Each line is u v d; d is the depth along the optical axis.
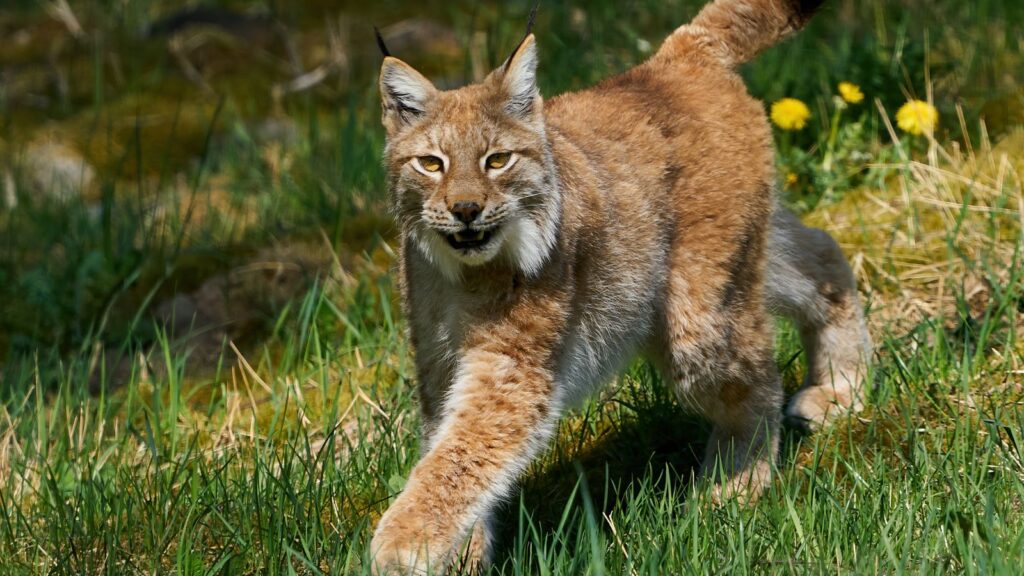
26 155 16.56
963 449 8.14
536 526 8.44
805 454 8.98
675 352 8.64
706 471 8.79
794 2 9.30
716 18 9.26
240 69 18.64
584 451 9.34
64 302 12.95
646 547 7.27
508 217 7.49
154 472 9.34
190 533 8.06
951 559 7.01
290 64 18.67
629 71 9.21
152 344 12.15
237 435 10.04
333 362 10.95
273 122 17.19
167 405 11.01
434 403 8.17
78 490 8.81
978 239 10.93
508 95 7.70
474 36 18.38
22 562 8.35
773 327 9.08
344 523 8.20
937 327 9.53
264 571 7.71
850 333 9.76
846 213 11.84
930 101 12.26
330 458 9.30
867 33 14.68
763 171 8.92
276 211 14.30
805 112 12.28
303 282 12.49
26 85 18.58
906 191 11.62
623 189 8.27
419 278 7.98
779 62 14.14
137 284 12.91
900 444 8.67
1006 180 11.51
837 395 9.59
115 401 10.89
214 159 16.27
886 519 7.46
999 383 9.20
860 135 12.59
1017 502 7.66
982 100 12.95
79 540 8.41
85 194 16.03
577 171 8.04
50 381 11.58
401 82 7.92
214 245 13.56
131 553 8.24
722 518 7.69
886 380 9.27
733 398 8.77
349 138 14.30
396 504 7.28
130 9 20.56
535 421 7.66
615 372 8.58
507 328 7.64
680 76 9.02
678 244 8.55
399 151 7.90
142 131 17.05
